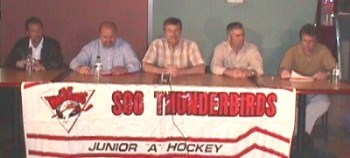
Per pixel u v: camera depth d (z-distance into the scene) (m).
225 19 6.13
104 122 4.32
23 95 4.29
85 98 4.29
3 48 6.16
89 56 5.27
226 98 4.29
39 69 5.11
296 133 4.85
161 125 4.32
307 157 4.96
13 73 4.92
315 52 5.21
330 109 6.80
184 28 6.14
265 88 4.27
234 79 4.79
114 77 4.77
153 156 4.38
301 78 4.84
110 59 5.24
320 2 6.14
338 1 6.13
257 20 6.14
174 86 4.29
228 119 4.31
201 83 4.51
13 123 5.05
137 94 4.29
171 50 5.24
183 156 4.37
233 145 4.34
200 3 6.11
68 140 4.32
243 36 5.16
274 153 4.34
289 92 4.27
